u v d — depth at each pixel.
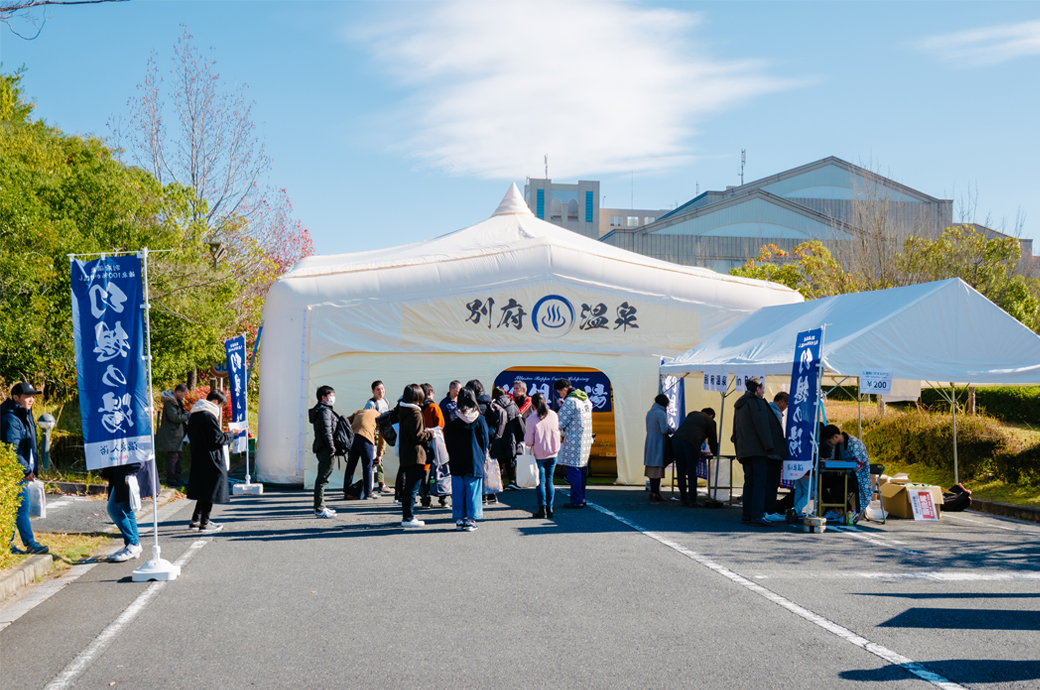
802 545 8.66
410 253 16.00
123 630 5.61
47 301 16.16
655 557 7.99
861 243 28.14
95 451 7.09
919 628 5.63
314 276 14.41
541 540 8.89
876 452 16.39
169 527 9.70
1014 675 4.73
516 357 14.88
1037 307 25.23
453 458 9.52
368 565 7.64
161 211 20.56
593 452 17.02
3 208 15.25
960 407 16.45
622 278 15.42
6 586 6.48
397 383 14.35
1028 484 12.01
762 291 16.19
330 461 10.56
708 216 53.16
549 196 82.44
